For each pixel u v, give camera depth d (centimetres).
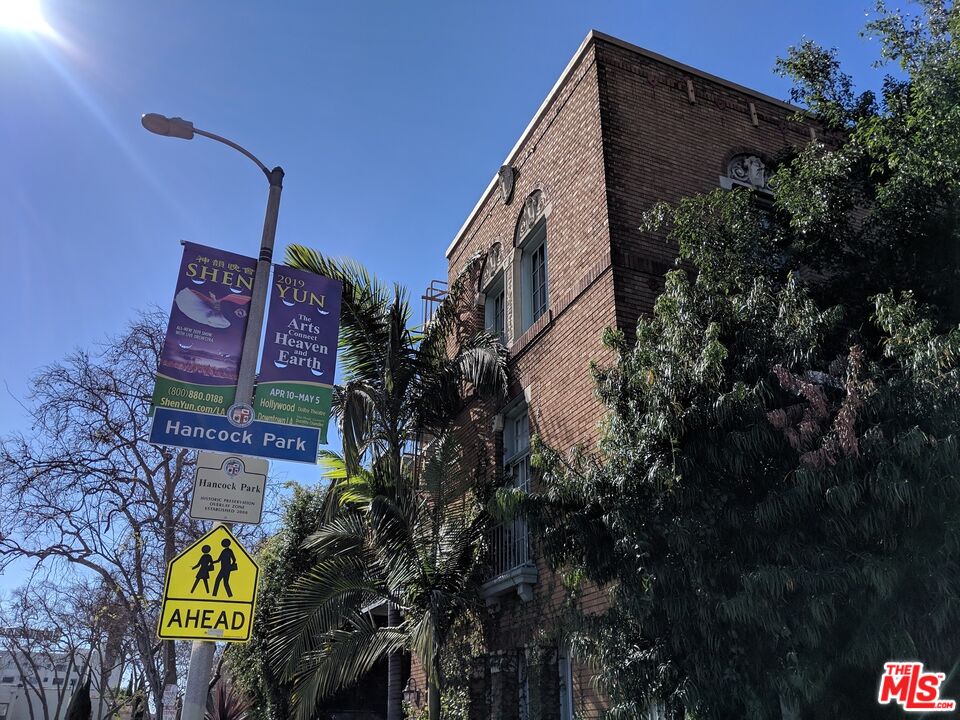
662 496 612
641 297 1055
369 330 1281
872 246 827
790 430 554
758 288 679
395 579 1084
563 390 1141
